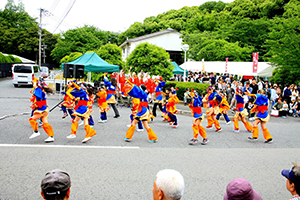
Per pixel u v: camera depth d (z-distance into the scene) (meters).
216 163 6.60
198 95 8.40
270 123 12.76
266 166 6.52
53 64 65.00
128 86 7.87
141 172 5.73
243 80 22.23
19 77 22.52
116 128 9.98
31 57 59.22
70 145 7.53
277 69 18.39
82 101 7.87
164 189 2.39
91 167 5.89
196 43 32.28
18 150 6.83
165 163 6.40
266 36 29.25
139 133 9.53
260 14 33.97
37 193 4.58
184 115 14.33
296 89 15.36
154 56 19.55
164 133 9.65
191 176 5.66
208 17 35.62
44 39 60.47
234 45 28.22
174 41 37.75
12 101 14.68
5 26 56.34
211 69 25.12
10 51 55.25
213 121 10.48
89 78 18.39
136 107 8.84
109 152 7.06
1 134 8.23
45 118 7.75
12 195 4.47
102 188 4.89
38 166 5.80
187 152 7.45
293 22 16.45
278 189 5.25
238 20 31.94
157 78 12.27
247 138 9.43
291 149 8.17
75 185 4.96
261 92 8.80
